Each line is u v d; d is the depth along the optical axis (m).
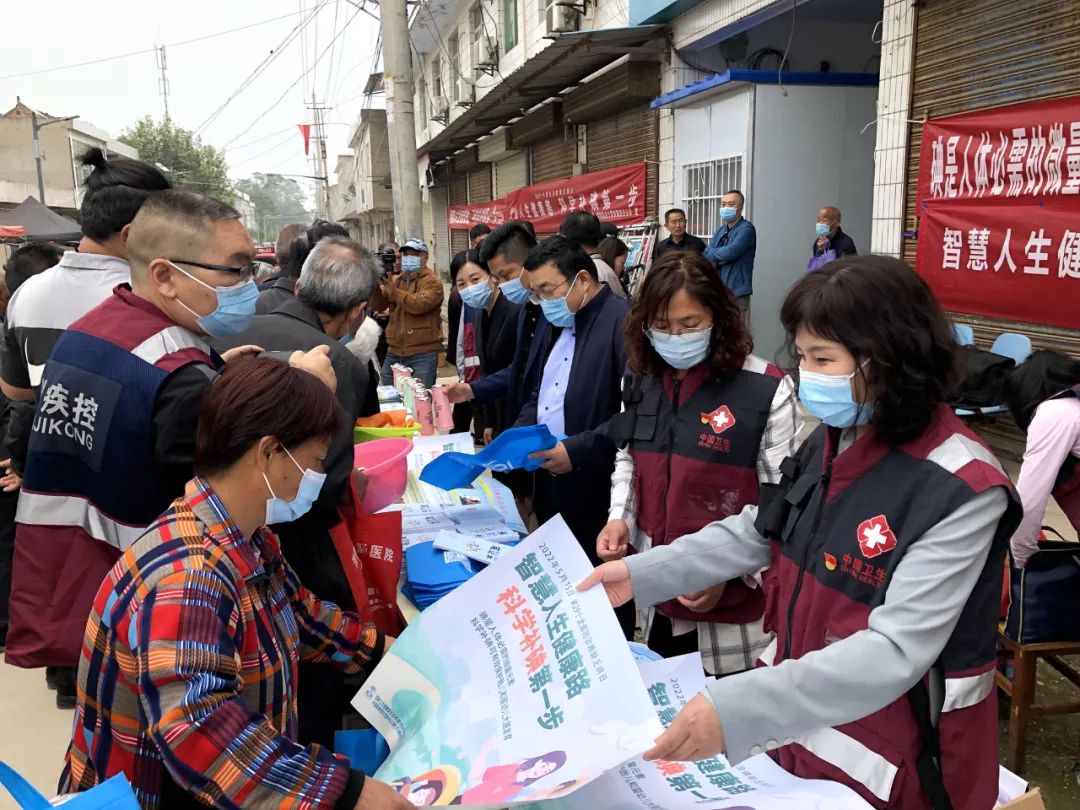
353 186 38.50
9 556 2.81
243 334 1.86
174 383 1.52
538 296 2.31
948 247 4.51
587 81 8.69
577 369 2.29
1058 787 2.12
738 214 5.73
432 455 2.61
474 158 14.30
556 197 9.57
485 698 1.13
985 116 4.19
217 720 0.93
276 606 1.18
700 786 1.03
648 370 1.84
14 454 2.47
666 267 1.69
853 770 1.06
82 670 1.05
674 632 1.88
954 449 1.01
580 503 2.33
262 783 0.93
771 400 1.70
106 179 2.21
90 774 1.07
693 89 6.45
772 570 1.26
